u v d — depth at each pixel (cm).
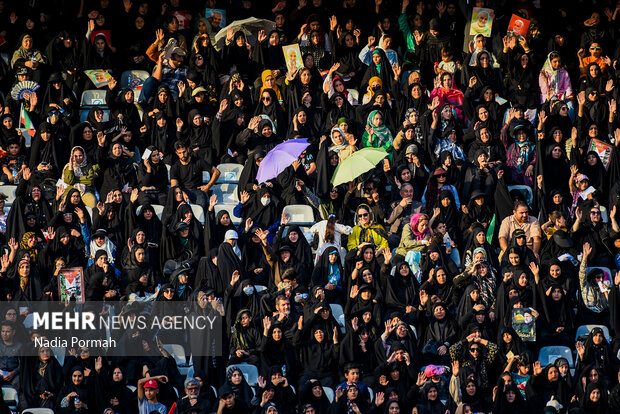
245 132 8475
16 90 8900
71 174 8169
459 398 6856
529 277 7469
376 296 7381
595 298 7488
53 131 8469
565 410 6856
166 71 9038
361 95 9144
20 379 6962
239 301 7319
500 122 8719
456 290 7356
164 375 6919
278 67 9344
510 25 9250
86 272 7506
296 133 8506
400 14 9694
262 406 6731
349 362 6931
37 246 7756
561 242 7694
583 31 9738
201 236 7812
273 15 9831
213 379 7100
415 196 8194
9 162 8462
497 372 7069
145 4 9594
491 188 8094
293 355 7106
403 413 6838
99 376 6894
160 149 8594
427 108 8819
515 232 7631
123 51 9550
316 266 7575
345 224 8069
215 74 9112
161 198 8169
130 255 7544
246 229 7750
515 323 7212
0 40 9588
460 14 9781
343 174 7744
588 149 8588
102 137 8312
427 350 7119
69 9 9744
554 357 7212
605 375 7025
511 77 9156
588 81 9156
